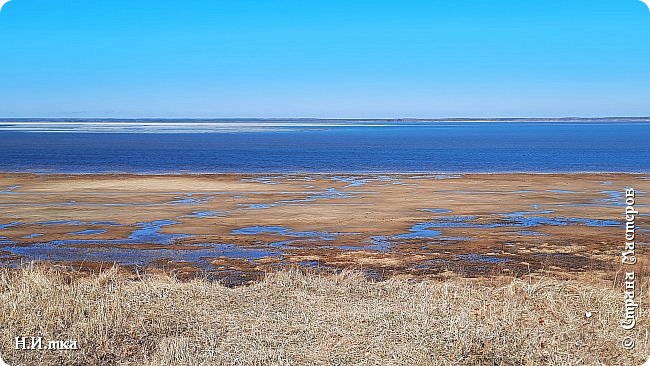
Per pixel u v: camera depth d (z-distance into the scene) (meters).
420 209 25.27
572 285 11.98
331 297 11.45
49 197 28.77
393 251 17.27
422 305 10.41
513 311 9.85
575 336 9.20
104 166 48.75
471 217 23.30
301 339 9.27
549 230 20.61
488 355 8.54
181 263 15.90
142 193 30.38
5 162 52.25
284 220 22.55
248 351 8.80
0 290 10.99
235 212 24.45
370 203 27.00
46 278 11.79
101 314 9.67
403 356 8.59
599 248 17.61
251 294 11.50
